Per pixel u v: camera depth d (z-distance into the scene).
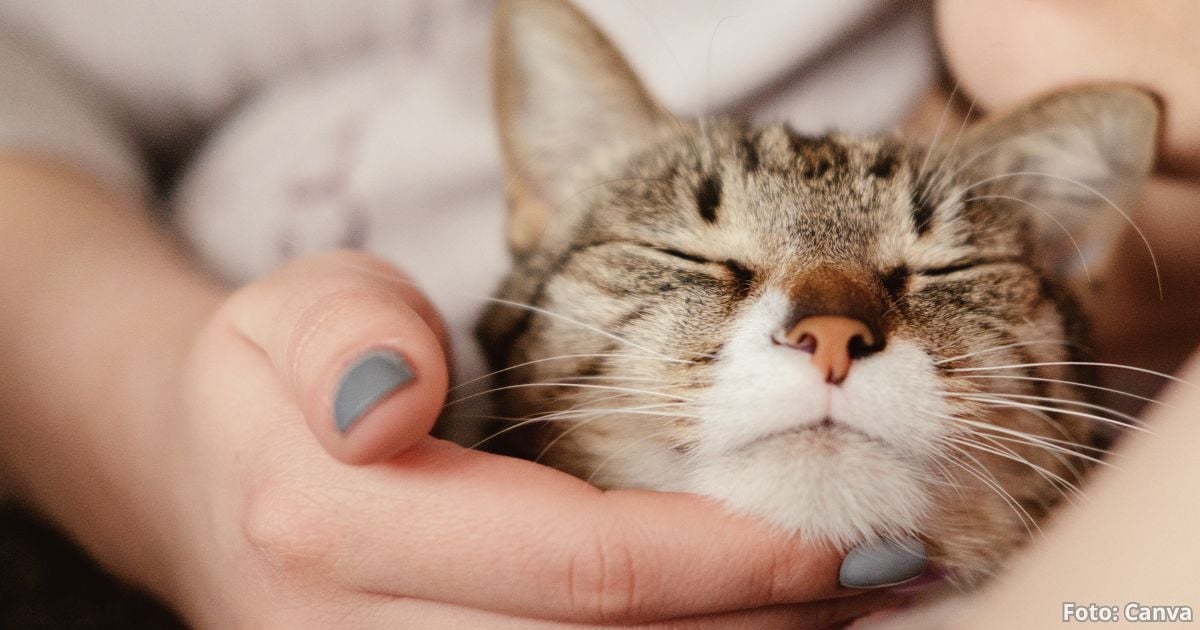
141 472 0.26
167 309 0.28
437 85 0.34
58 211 0.31
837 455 0.23
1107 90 0.27
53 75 0.35
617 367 0.24
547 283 0.27
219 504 0.23
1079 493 0.23
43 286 0.29
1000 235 0.26
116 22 0.35
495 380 0.27
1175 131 0.28
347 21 0.35
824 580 0.23
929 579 0.24
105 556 0.27
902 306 0.24
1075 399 0.26
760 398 0.23
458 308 0.32
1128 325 0.30
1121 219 0.27
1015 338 0.25
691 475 0.23
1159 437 0.19
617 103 0.29
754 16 0.32
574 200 0.28
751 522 0.22
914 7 0.32
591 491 0.22
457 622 0.22
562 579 0.21
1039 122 0.28
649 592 0.22
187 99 0.37
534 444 0.26
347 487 0.21
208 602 0.24
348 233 0.34
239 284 0.34
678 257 0.25
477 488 0.21
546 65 0.28
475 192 0.33
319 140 0.34
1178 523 0.18
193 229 0.35
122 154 0.34
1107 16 0.28
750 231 0.25
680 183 0.27
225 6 0.35
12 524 0.28
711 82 0.32
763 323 0.23
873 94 0.33
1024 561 0.20
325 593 0.22
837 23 0.32
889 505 0.23
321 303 0.22
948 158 0.27
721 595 0.22
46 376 0.27
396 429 0.21
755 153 0.27
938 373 0.23
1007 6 0.30
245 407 0.23
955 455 0.23
